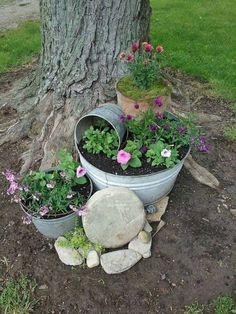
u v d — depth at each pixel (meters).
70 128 3.22
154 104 2.73
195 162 3.35
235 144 3.72
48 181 2.65
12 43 5.81
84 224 2.58
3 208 3.02
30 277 2.57
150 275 2.57
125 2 3.03
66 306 2.43
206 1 7.63
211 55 5.35
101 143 2.77
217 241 2.78
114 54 3.19
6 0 8.19
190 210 2.97
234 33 6.11
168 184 2.79
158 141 2.66
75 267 2.60
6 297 2.46
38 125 3.47
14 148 3.50
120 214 2.59
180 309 2.41
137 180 2.55
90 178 2.78
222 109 4.25
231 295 2.48
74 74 3.24
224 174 3.36
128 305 2.43
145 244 2.66
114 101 3.24
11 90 4.12
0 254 2.71
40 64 3.67
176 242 2.75
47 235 2.71
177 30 6.14
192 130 2.84
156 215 2.87
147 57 2.90
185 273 2.58
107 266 2.56
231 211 3.00
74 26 3.10
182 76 4.83
